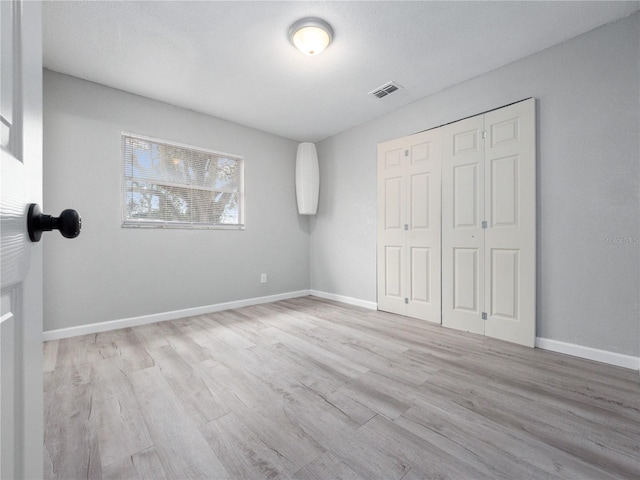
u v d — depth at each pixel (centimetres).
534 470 111
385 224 345
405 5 186
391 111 338
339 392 165
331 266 414
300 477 108
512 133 245
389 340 248
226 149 357
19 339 45
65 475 107
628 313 195
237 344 238
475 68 255
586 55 211
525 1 183
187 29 205
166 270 310
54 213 249
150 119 301
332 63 246
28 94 49
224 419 141
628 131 196
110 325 274
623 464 114
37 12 54
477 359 209
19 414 45
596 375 184
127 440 126
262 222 391
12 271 41
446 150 288
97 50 226
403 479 107
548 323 228
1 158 38
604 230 204
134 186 293
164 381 177
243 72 257
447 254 287
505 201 248
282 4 185
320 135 412
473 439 127
